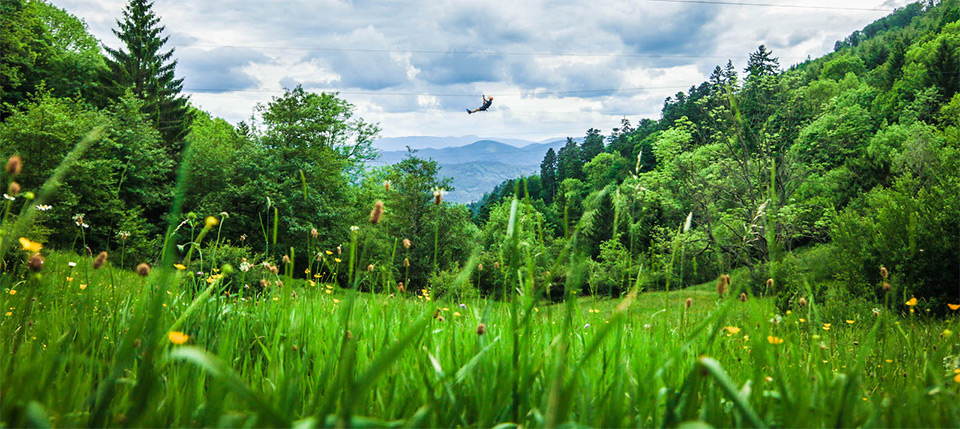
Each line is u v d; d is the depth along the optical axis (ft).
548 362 5.63
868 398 5.69
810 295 7.02
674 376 4.81
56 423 3.53
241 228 104.22
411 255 117.91
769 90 107.04
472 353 6.40
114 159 90.02
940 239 30.42
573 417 4.95
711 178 99.50
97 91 132.16
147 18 141.49
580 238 4.64
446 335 7.33
